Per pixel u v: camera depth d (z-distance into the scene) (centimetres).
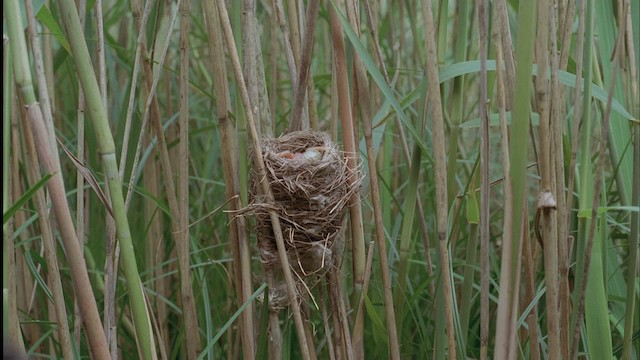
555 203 78
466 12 86
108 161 76
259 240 88
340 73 84
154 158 106
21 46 70
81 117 85
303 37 83
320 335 110
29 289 104
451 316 85
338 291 88
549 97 83
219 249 117
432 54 81
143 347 79
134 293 78
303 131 88
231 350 104
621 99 88
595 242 84
